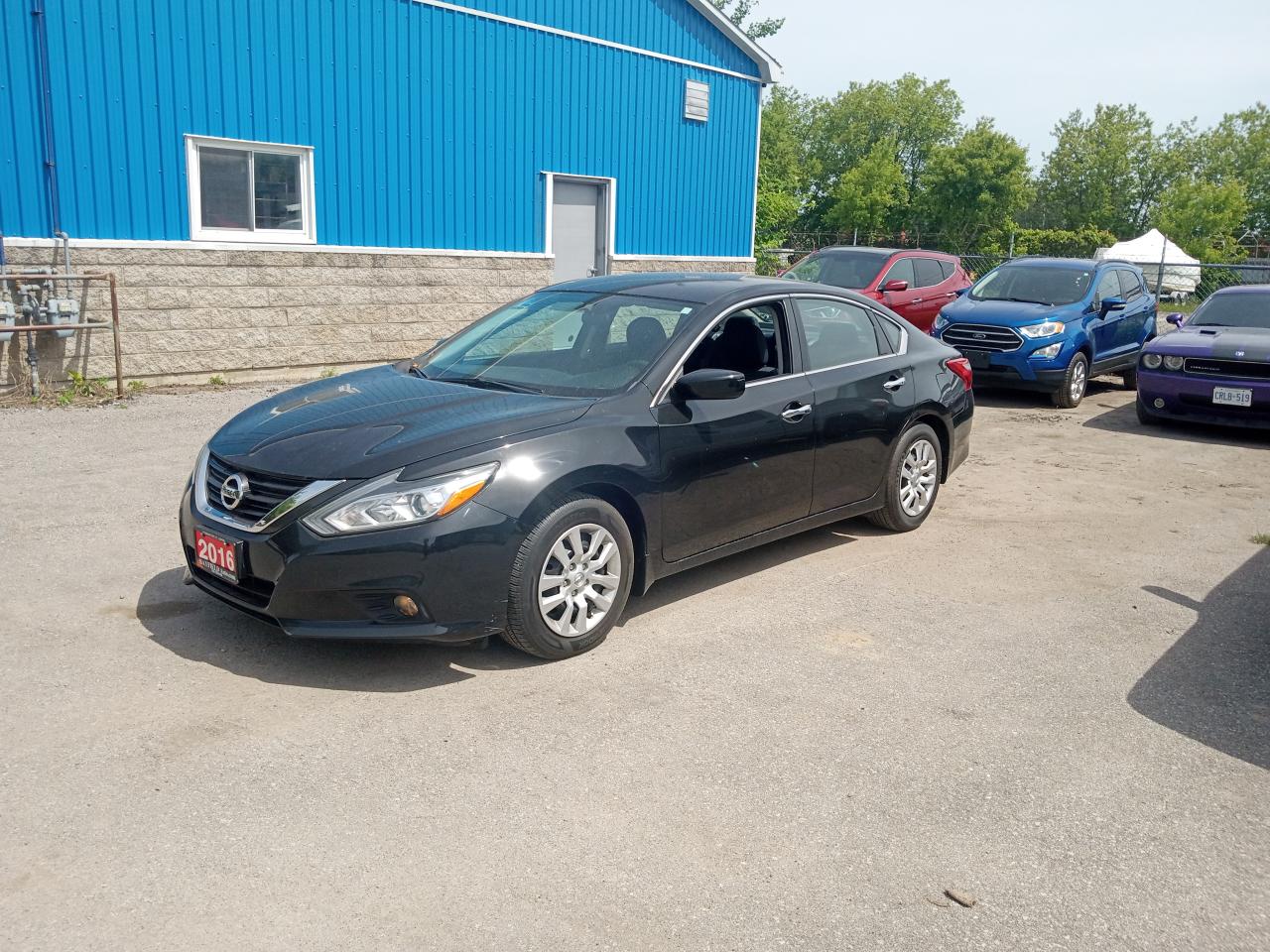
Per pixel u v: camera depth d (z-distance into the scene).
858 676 4.49
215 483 4.45
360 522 4.03
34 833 3.12
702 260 16.59
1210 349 10.42
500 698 4.14
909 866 3.15
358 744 3.74
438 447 4.23
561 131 14.16
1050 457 9.38
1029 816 3.45
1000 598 5.56
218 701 4.01
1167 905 3.02
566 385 4.96
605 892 2.96
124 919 2.76
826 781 3.61
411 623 4.14
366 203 12.28
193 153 10.74
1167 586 5.86
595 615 4.61
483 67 13.11
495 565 4.19
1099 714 4.23
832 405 5.77
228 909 2.82
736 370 5.38
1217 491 8.23
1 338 9.38
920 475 6.64
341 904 2.86
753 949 2.75
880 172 72.94
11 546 5.67
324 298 12.04
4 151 9.51
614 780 3.56
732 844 3.22
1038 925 2.91
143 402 10.01
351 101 11.92
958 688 4.41
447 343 5.81
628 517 4.80
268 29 11.09
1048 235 60.22
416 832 3.21
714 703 4.18
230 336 11.30
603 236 15.16
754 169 17.11
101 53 9.96
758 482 5.35
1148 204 88.50
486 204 13.51
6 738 3.67
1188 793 3.64
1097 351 12.61
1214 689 4.51
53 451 7.86
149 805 3.29
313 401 4.94
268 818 3.25
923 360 6.58
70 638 4.53
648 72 15.11
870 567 5.99
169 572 5.36
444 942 2.73
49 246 9.80
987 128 71.56
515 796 3.44
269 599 4.15
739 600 5.38
